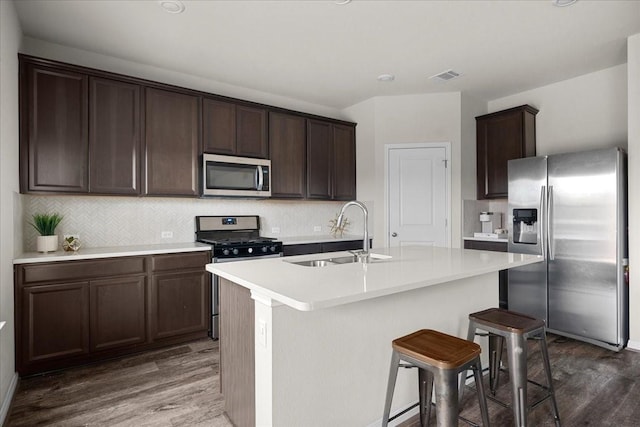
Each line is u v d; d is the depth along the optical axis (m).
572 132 3.91
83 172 2.90
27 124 2.66
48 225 2.84
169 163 3.34
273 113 4.07
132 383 2.45
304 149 4.31
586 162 3.18
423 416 1.88
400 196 4.46
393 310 1.98
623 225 3.06
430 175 4.38
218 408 2.13
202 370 2.65
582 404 2.17
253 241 3.56
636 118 2.93
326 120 4.52
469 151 4.41
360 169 4.75
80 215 3.19
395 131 4.47
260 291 1.46
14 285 2.44
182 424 1.97
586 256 3.17
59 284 2.61
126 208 3.43
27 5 2.46
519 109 4.08
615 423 1.98
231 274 1.74
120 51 3.20
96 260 2.76
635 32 2.89
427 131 4.38
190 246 3.32
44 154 2.73
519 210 3.65
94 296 2.75
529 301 3.56
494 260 2.18
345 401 1.79
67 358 2.65
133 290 2.92
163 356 2.91
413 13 2.58
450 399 1.42
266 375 1.58
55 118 2.78
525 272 3.59
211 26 2.75
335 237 4.52
